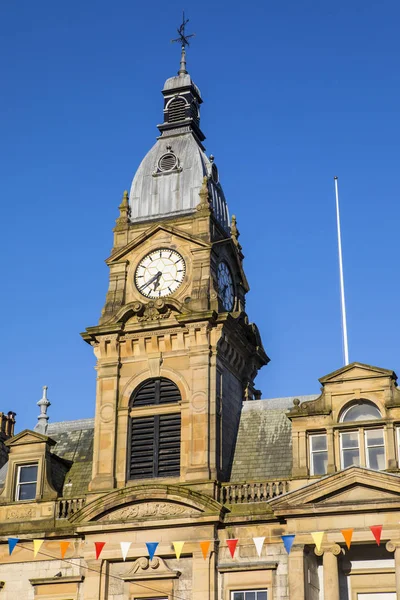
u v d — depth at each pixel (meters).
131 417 53.69
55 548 51.84
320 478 48.81
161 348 54.34
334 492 47.41
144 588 49.59
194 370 53.03
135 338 54.72
